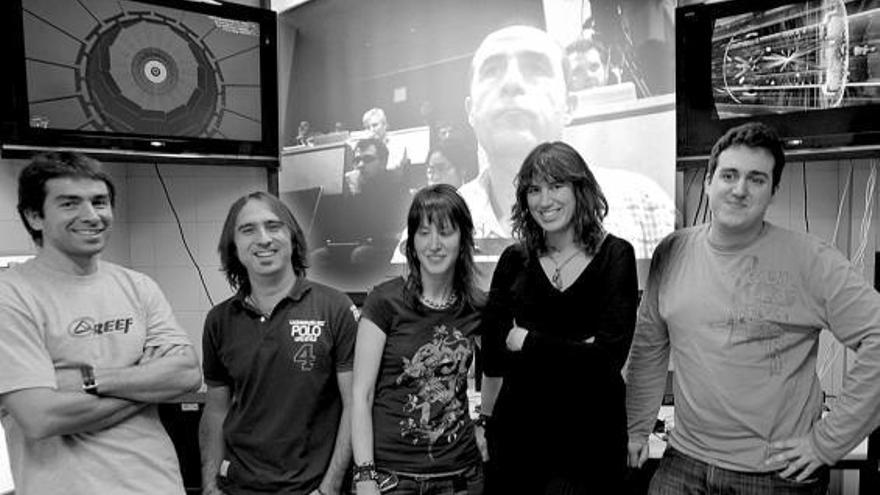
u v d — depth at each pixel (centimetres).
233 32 253
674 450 155
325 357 152
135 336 142
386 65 274
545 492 146
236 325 153
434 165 272
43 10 212
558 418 144
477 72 267
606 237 150
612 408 143
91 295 139
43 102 212
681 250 155
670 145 255
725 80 231
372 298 154
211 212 282
